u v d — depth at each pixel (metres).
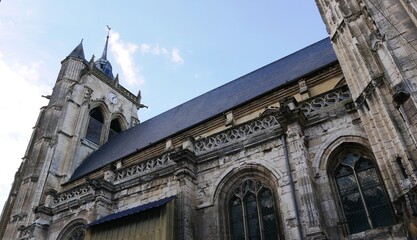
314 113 17.42
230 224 16.95
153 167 21.55
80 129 39.69
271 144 17.67
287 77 26.34
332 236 13.77
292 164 16.16
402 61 13.02
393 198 12.56
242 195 17.45
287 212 15.03
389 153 13.08
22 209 31.64
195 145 20.48
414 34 13.26
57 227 23.83
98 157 37.22
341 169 15.55
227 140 19.42
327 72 22.56
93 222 19.67
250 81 31.33
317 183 15.34
